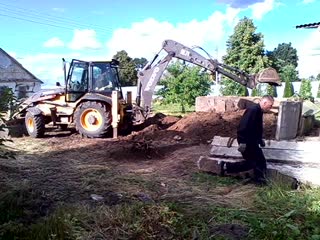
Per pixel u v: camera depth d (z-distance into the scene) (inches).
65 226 159.6
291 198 198.1
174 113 745.0
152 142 367.9
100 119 424.2
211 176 248.5
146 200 200.2
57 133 467.5
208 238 158.1
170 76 782.5
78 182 235.6
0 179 231.1
